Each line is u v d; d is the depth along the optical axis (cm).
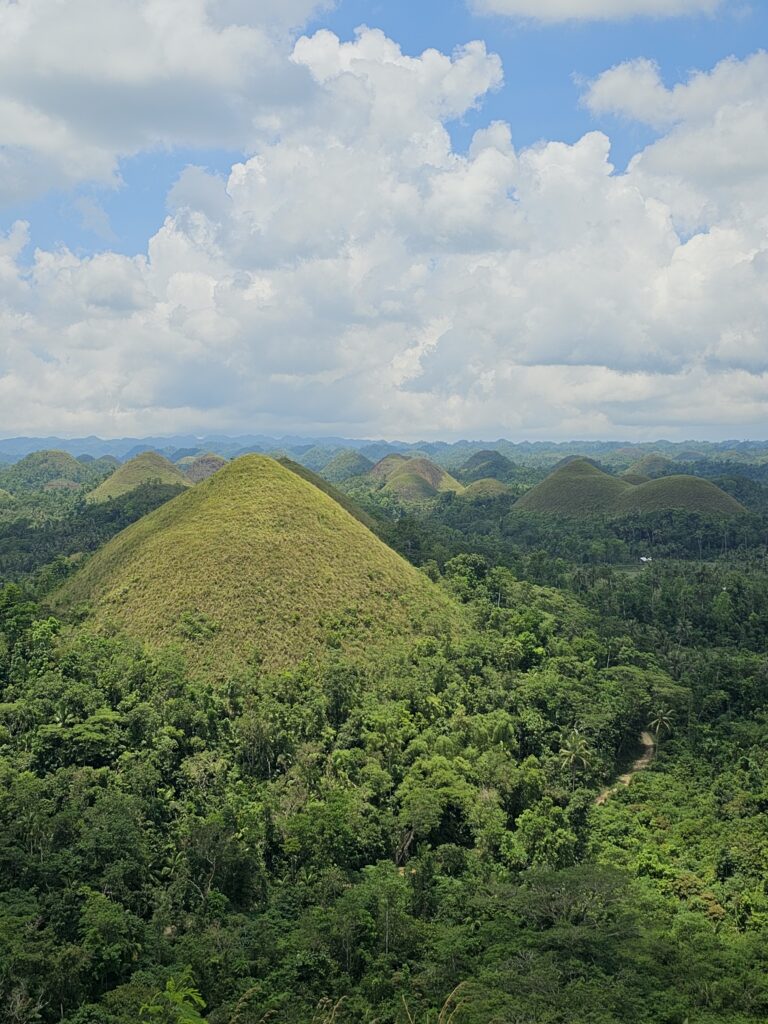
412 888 4631
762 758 6638
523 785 5834
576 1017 3394
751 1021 3516
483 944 4088
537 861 5044
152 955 4038
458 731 6341
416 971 3941
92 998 3819
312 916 4244
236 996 3772
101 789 5131
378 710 6291
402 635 7919
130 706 5975
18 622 7531
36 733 5675
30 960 3662
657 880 5044
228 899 4575
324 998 3741
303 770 5578
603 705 7350
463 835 5391
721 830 5609
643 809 6047
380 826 5134
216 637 7162
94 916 4000
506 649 8012
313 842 4878
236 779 5550
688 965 3912
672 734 7488
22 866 4391
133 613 7712
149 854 4738
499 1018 3366
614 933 4112
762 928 4528
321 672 6862
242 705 6297
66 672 6500
